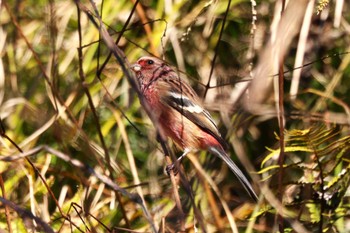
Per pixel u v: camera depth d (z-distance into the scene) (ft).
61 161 34.12
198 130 33.14
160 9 36.27
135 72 33.83
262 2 37.47
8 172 32.89
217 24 37.63
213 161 35.55
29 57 36.68
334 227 29.84
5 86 36.58
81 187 32.22
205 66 36.96
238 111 35.19
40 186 32.01
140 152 35.76
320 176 28.78
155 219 33.01
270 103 34.96
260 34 36.70
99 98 35.63
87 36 36.24
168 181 34.86
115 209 32.94
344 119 34.78
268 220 32.94
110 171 26.76
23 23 37.37
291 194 30.81
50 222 29.50
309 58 37.88
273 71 30.86
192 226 32.27
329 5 37.58
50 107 35.42
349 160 28.60
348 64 37.47
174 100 33.24
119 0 36.42
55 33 35.01
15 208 22.68
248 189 31.83
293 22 20.54
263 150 36.76
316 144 27.71
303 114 35.35
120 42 36.29
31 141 34.86
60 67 35.73
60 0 36.55
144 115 35.94
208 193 30.27
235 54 37.22
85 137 29.09
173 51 36.86
